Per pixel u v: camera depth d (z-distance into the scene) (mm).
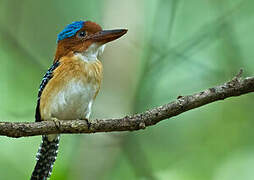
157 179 11844
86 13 14648
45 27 14672
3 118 12609
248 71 13039
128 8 12875
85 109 9297
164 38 13227
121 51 12633
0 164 12344
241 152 12852
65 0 14812
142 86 12570
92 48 9477
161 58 12648
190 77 13305
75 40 9531
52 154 9547
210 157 12891
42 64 13758
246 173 12367
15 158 12539
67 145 12648
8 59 13680
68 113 9203
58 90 9086
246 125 13312
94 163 11703
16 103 13070
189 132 13414
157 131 13391
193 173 12539
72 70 9125
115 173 12203
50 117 9188
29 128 7254
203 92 7438
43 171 9500
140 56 12852
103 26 12766
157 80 12672
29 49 14500
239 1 14070
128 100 12359
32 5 14805
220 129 13367
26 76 13508
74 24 9648
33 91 13328
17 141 12758
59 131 7414
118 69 12500
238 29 13977
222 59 13477
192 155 13000
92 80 9258
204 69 13203
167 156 13086
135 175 11930
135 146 12188
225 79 13047
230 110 13562
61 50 9695
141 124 7422
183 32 14242
